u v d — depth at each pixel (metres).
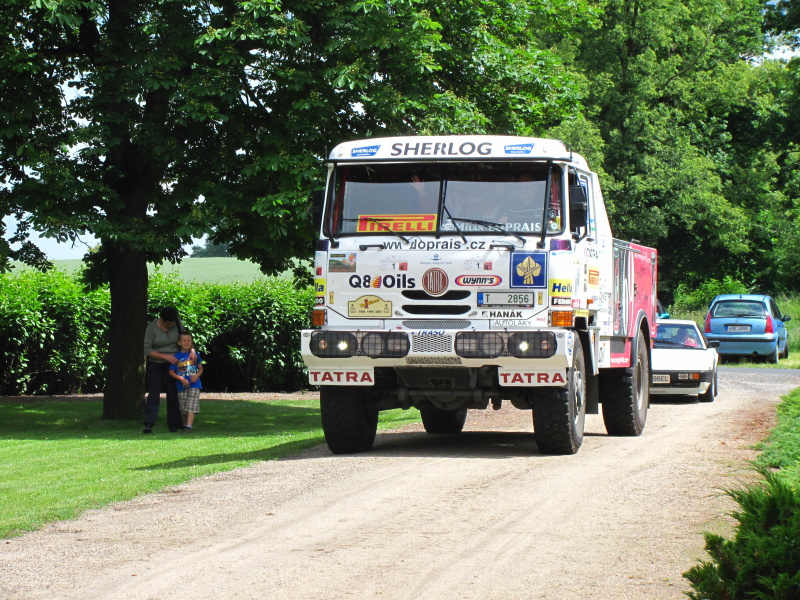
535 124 22.70
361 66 17.75
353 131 19.20
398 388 13.30
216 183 18.45
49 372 26.25
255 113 18.77
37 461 13.49
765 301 37.41
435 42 18.44
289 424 19.33
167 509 9.55
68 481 11.54
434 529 8.38
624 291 15.45
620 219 53.97
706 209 56.06
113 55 18.33
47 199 17.64
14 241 19.97
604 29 54.34
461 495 9.83
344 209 12.80
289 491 10.25
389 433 16.92
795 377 28.86
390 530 8.38
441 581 6.84
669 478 10.67
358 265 12.60
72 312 25.95
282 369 28.03
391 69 18.98
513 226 12.38
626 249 15.66
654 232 54.28
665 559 7.30
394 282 12.50
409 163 12.70
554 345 11.99
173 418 17.97
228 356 28.19
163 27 17.91
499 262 12.26
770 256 61.78
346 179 12.88
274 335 27.91
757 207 62.19
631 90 54.28
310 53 18.38
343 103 18.73
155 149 17.92
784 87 60.47
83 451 14.64
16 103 17.95
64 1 17.14
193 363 17.89
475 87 21.02
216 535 8.38
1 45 17.83
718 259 62.81
